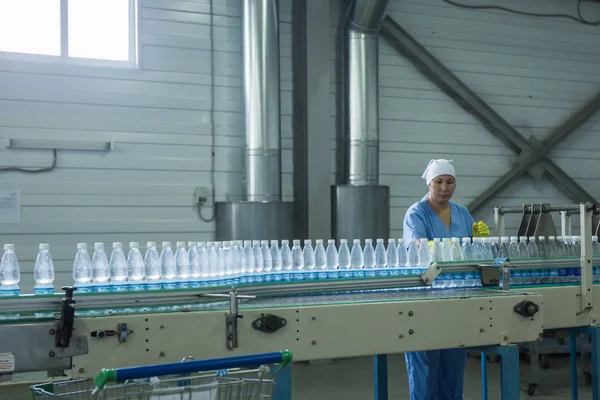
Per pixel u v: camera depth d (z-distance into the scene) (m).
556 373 5.38
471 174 6.54
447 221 3.79
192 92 5.53
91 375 2.30
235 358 1.83
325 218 5.78
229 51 5.66
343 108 5.93
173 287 2.59
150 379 1.85
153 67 5.41
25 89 5.02
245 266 3.13
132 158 5.33
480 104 6.49
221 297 2.51
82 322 2.30
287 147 5.89
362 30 5.71
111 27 5.33
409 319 2.76
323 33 5.80
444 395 3.70
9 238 4.98
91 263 2.93
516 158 6.71
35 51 5.11
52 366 2.25
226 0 5.66
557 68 6.91
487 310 2.91
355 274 3.09
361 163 5.73
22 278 4.99
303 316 2.60
